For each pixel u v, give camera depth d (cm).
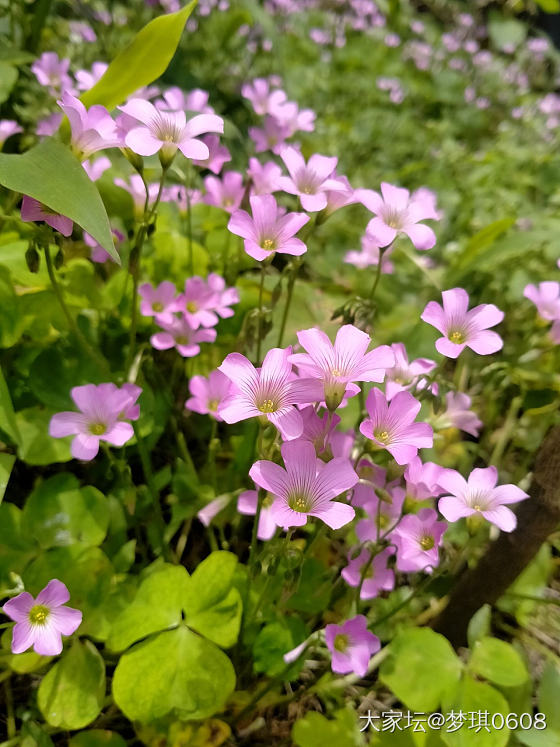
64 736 13
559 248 22
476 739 11
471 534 11
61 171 10
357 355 10
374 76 41
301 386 10
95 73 17
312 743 12
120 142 11
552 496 12
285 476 9
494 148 34
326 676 13
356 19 48
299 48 42
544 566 15
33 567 12
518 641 15
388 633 14
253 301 18
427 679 11
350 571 12
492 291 22
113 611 12
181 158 18
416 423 10
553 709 12
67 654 12
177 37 13
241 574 13
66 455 14
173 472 17
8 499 16
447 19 61
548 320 15
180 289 18
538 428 18
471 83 47
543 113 41
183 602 12
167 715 12
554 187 31
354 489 12
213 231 20
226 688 11
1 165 10
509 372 17
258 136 19
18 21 24
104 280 20
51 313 15
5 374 16
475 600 13
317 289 19
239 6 36
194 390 14
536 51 52
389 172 31
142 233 12
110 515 14
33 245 11
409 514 12
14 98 24
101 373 15
